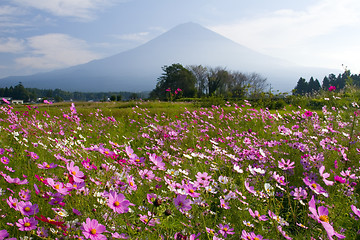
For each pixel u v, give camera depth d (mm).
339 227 2305
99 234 1413
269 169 3766
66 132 5992
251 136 6176
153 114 10773
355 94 5855
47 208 2057
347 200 2629
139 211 2189
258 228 2350
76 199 1820
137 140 6152
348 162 3977
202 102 15891
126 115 10312
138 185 2574
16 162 3377
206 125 7973
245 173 3656
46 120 7238
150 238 1813
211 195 2574
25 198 1992
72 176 1762
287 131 4871
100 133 6633
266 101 13766
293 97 14031
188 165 3779
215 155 4125
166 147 4871
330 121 6266
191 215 2164
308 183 1976
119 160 2291
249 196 2812
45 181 1771
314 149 4340
